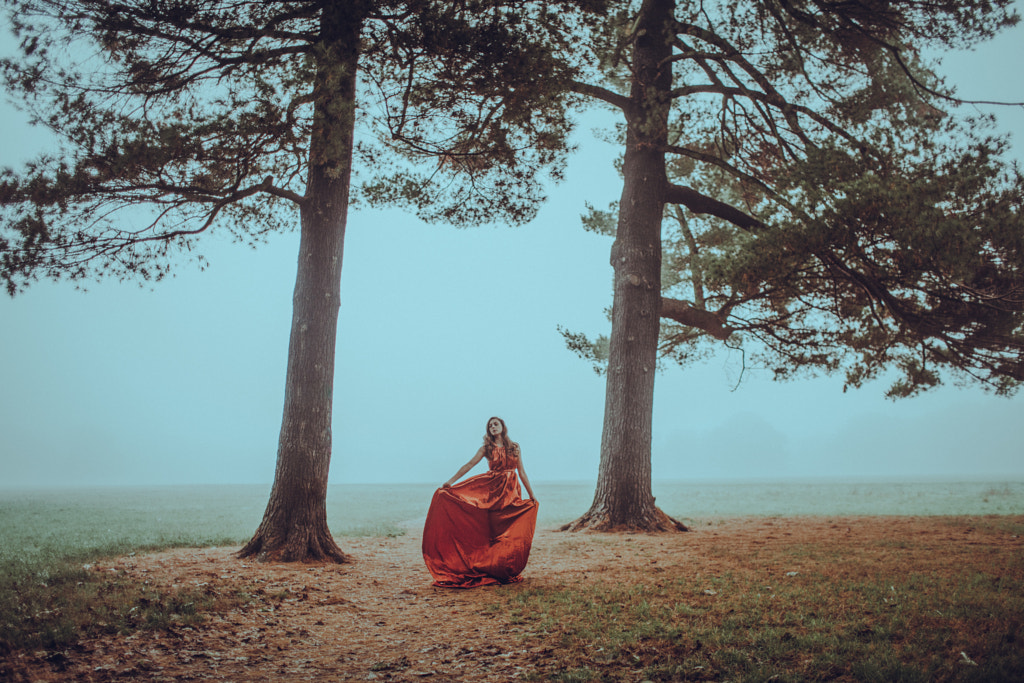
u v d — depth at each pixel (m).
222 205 11.25
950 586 7.05
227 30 10.53
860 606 6.31
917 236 12.41
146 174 10.40
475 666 5.19
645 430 15.76
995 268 13.43
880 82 15.89
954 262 12.34
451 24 10.66
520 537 8.67
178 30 10.46
